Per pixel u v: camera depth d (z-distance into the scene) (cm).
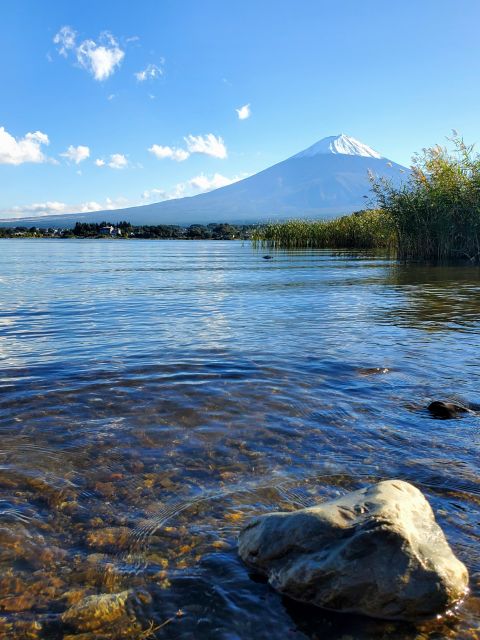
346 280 2091
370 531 290
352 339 929
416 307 1338
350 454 464
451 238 3003
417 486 407
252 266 2992
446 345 874
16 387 644
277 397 609
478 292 1623
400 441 491
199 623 273
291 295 1648
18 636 264
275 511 372
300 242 5166
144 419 543
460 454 463
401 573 279
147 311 1324
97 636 265
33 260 3741
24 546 334
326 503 329
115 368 731
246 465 444
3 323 1136
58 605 285
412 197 3052
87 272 2678
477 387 646
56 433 506
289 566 298
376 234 4288
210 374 700
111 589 297
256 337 955
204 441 491
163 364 752
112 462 449
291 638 263
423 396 613
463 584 285
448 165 2855
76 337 969
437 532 311
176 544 337
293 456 460
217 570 312
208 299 1576
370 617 276
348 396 613
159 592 295
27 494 396
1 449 471
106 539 343
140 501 388
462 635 264
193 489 405
